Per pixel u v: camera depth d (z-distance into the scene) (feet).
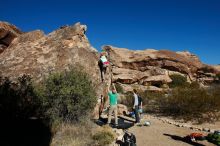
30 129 29.35
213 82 134.10
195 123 48.60
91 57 46.65
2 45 57.62
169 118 53.78
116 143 29.48
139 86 107.04
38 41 50.57
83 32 51.85
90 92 36.76
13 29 61.62
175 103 58.80
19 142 25.09
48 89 34.50
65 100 34.09
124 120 44.50
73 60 44.78
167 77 116.06
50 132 29.27
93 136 29.89
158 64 130.00
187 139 34.83
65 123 32.91
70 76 36.17
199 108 56.13
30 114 32.76
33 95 33.86
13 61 45.91
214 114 54.03
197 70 141.28
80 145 26.78
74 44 47.78
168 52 136.15
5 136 25.96
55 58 45.29
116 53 129.90
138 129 39.58
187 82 117.80
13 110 31.24
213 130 41.11
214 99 59.52
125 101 70.59
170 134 37.70
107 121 39.17
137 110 44.06
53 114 33.30
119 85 99.25
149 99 72.28
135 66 129.39
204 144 32.83
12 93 31.68
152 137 35.24
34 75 42.19
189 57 154.30
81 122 33.83
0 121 29.94
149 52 134.21
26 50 48.32
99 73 45.52
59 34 51.19
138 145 30.99
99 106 42.73
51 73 39.37
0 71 43.60
